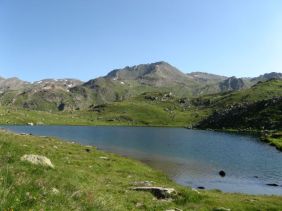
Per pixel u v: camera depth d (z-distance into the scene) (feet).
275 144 444.55
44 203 41.75
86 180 94.58
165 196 110.93
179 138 591.37
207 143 484.33
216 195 133.59
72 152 208.33
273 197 147.02
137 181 135.33
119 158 238.07
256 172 240.73
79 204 47.39
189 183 193.77
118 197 89.04
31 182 48.39
